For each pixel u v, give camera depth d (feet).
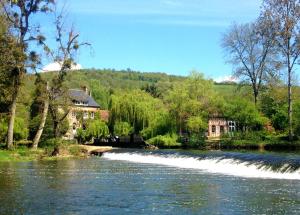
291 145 167.12
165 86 431.84
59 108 174.09
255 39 216.33
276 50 197.16
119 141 225.56
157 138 202.69
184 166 120.06
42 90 163.32
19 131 195.21
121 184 78.74
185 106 205.46
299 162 97.71
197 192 69.21
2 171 101.81
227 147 185.06
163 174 97.71
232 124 241.35
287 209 55.57
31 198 63.00
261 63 219.61
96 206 57.47
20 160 136.56
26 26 157.28
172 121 207.51
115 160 145.07
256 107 207.92
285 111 201.87
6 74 156.87
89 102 358.64
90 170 106.52
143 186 76.18
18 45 153.17
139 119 216.33
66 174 96.07
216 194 67.21
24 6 156.15
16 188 72.95
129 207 56.85
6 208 55.88
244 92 233.14
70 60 163.84
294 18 179.73
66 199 62.23
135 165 123.44
